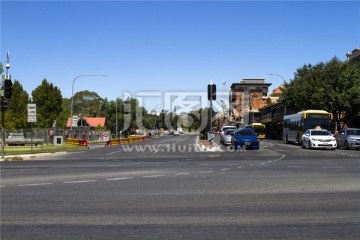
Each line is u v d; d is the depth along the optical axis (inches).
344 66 2039.9
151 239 270.5
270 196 431.8
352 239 269.7
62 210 364.5
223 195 439.5
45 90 3120.1
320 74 2069.4
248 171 684.7
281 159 969.5
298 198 418.9
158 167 773.9
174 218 331.9
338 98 1941.4
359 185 509.4
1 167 808.3
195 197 427.5
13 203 398.3
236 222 317.4
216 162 889.5
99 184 529.7
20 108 3046.3
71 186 513.0
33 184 534.0
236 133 1460.4
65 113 3875.5
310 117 1653.5
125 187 501.4
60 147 1642.5
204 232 287.9
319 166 774.5
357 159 965.2
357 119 1957.4
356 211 356.2
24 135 2009.1
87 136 2682.1
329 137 1427.2
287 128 1968.5
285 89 2391.7
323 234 282.0
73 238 273.9
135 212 354.9
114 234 283.6
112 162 922.7
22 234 284.7
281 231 290.0
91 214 347.9
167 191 468.4
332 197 424.2
